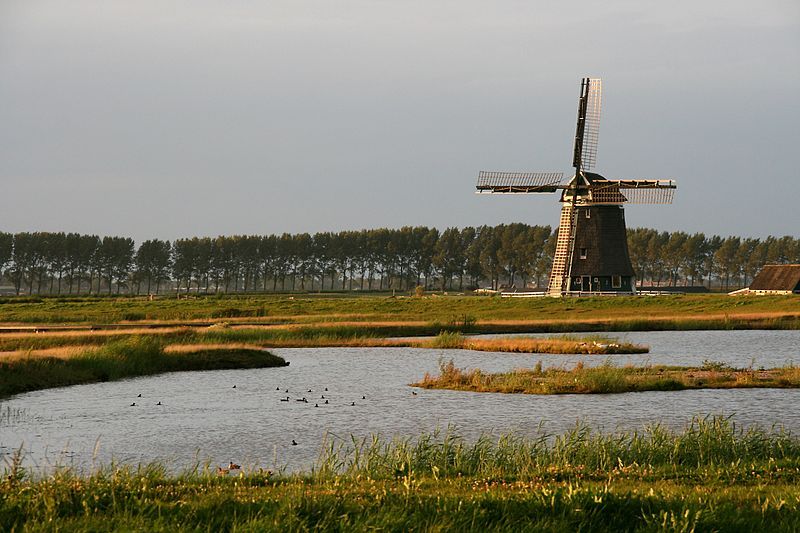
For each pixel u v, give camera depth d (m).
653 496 27.25
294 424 58.88
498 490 29.92
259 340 128.12
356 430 56.31
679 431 54.00
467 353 114.12
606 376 75.00
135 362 90.44
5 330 125.50
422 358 107.94
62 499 27.08
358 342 125.19
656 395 71.50
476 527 24.81
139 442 52.53
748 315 169.50
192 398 71.81
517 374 83.56
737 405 65.62
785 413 61.69
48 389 76.12
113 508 26.00
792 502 27.28
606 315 177.25
